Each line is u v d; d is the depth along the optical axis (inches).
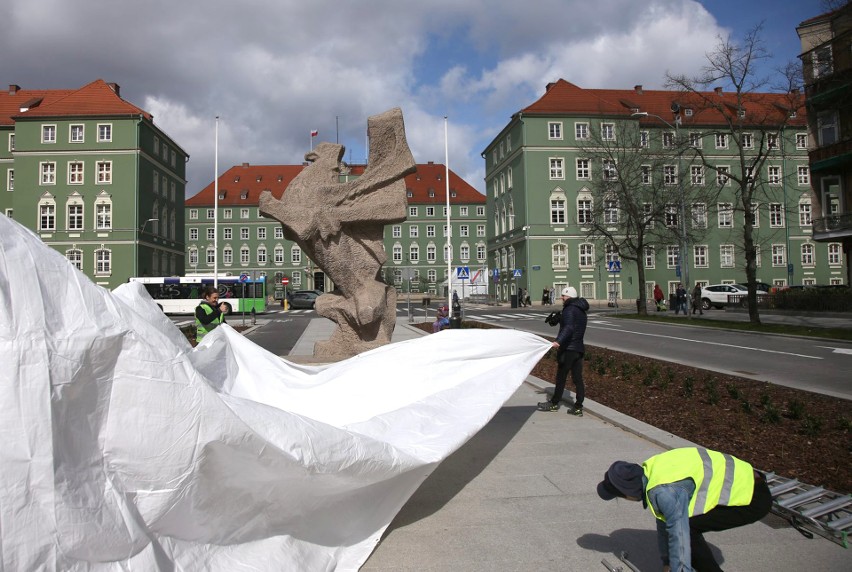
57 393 99.5
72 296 109.3
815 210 1330.0
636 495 125.0
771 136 1000.2
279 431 130.6
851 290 1185.4
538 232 2250.2
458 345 241.1
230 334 271.6
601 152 1617.9
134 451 111.3
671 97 2470.5
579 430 295.1
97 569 99.3
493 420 319.0
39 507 93.0
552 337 810.2
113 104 2194.9
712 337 864.3
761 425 294.2
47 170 2162.9
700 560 124.8
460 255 3907.5
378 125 417.4
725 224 2320.4
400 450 156.5
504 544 163.8
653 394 383.2
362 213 407.5
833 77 992.9
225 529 126.3
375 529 158.6
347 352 411.2
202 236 3860.7
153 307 192.5
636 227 1517.0
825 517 171.9
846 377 472.4
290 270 3826.3
